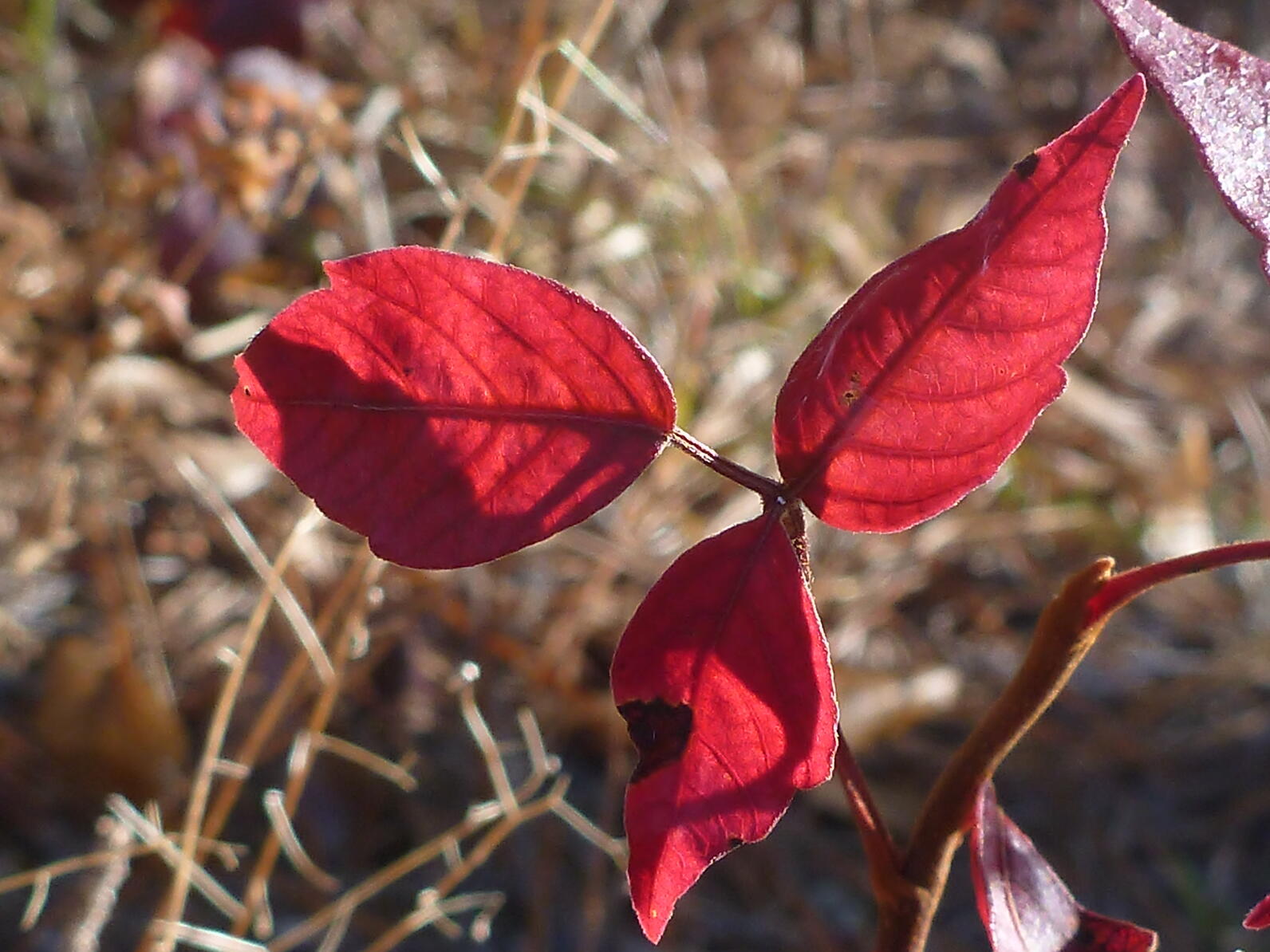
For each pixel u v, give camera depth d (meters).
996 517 1.25
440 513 0.38
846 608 1.17
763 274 1.31
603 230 1.23
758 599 0.38
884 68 1.67
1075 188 0.37
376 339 0.37
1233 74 0.37
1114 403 1.42
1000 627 1.22
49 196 1.21
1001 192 0.37
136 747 0.93
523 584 1.06
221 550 1.06
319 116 1.07
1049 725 1.14
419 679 1.00
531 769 1.00
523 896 0.95
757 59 1.52
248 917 0.70
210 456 1.08
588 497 0.38
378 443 0.38
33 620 1.01
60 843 0.92
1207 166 0.37
